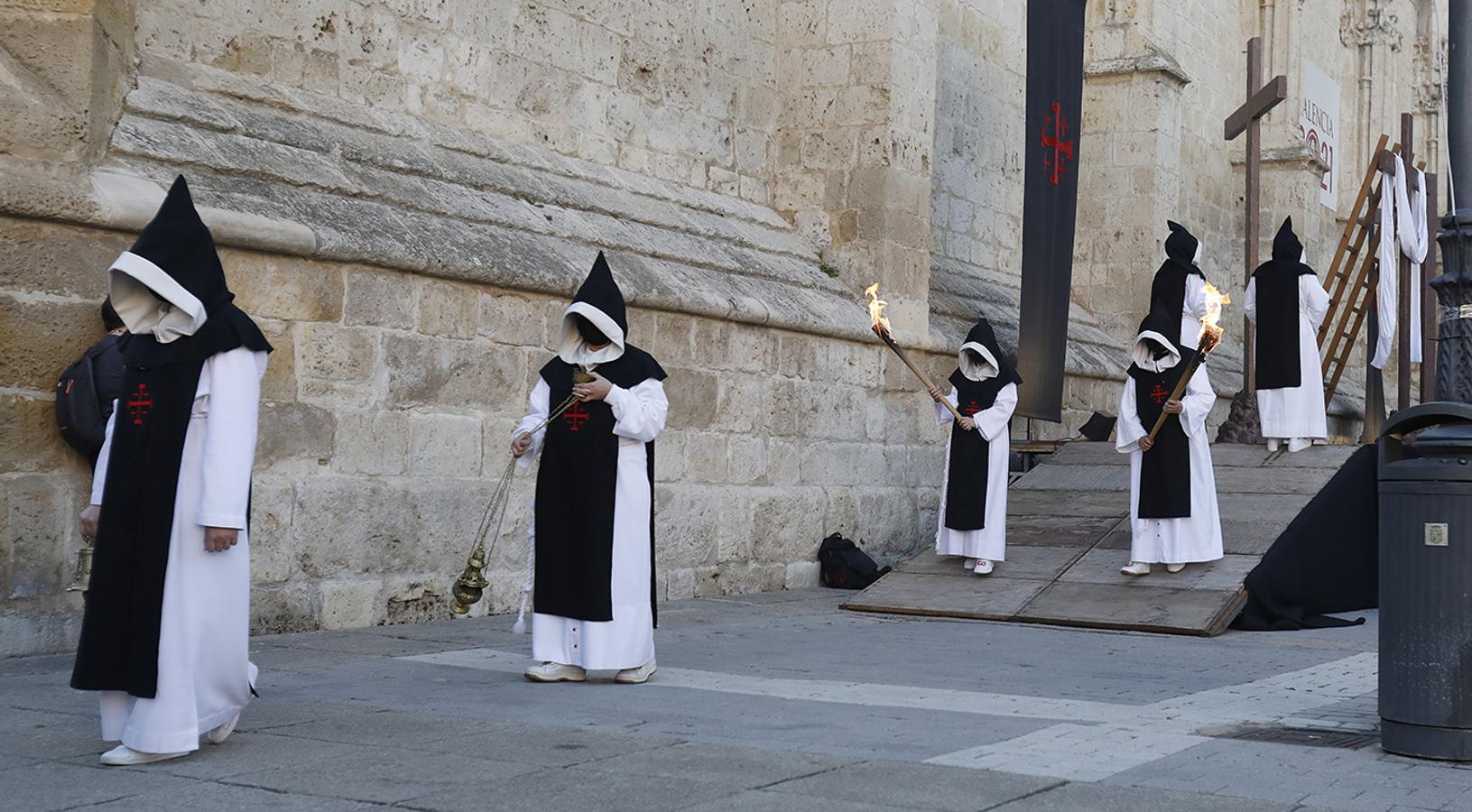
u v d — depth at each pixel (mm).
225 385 4727
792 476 12320
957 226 16906
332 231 8516
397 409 8977
